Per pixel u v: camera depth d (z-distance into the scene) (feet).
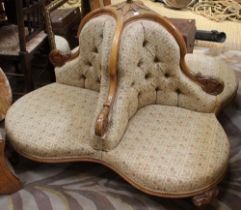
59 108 5.64
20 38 6.44
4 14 7.79
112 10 5.08
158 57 5.29
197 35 10.32
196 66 7.16
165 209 5.07
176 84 5.49
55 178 5.60
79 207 5.07
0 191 5.19
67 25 8.56
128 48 4.78
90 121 5.38
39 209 5.03
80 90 6.17
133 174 4.63
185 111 5.61
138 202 5.16
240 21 12.50
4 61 7.84
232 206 5.13
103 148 4.89
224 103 6.55
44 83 8.19
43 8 7.11
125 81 4.92
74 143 5.05
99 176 5.66
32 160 5.55
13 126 5.33
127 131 5.14
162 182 4.46
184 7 13.42
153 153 4.75
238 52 10.13
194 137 5.02
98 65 5.65
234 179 5.59
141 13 4.98
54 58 6.19
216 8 13.11
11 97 6.13
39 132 5.19
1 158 4.89
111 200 5.18
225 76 7.02
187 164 4.58
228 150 4.99
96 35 5.35
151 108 5.68
